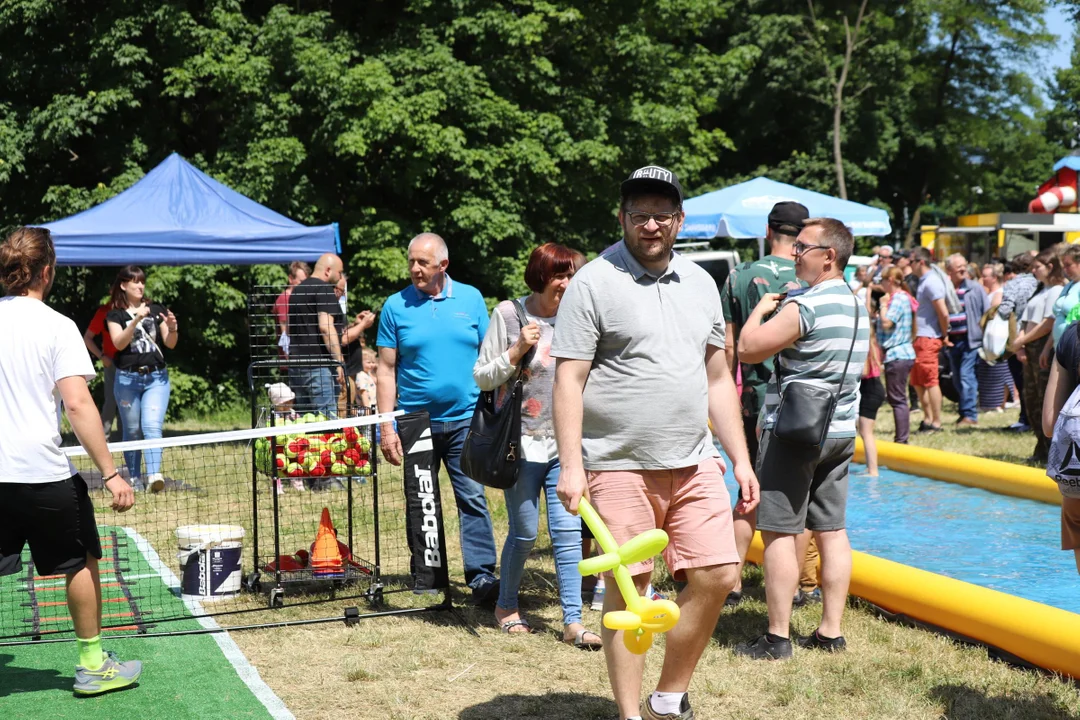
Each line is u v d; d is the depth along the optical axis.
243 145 17.19
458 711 4.05
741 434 3.72
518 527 5.01
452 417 5.48
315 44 16.98
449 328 5.44
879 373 9.30
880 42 34.41
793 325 4.55
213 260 9.99
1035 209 23.41
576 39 20.64
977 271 21.94
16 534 3.99
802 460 4.60
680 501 3.55
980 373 14.20
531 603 5.62
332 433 5.64
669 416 3.46
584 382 3.48
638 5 21.00
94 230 9.58
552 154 19.28
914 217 36.38
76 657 4.64
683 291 3.54
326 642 4.91
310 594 5.74
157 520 7.46
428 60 17.61
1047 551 6.77
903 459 9.65
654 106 20.39
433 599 5.65
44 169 17.95
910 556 6.69
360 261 18.06
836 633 4.81
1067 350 3.81
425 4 18.52
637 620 2.94
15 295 4.05
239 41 17.27
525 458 4.93
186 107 18.80
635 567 3.49
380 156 18.89
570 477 3.32
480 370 4.85
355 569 5.80
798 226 5.27
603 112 20.36
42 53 17.39
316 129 17.48
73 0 17.42
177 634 4.94
